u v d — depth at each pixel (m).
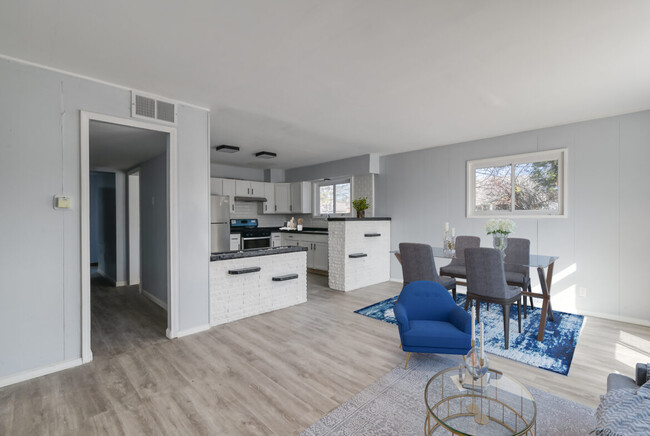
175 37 2.09
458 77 2.73
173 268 3.17
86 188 2.62
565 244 4.05
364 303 4.43
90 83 2.67
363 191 6.34
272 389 2.24
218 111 3.58
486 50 2.29
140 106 2.94
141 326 3.53
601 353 2.81
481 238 4.80
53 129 2.49
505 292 2.96
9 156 2.32
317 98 3.21
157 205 4.33
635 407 1.34
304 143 5.14
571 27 1.99
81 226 2.61
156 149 3.99
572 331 3.34
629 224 3.63
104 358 2.73
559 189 4.14
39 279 2.44
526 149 4.39
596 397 2.14
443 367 2.56
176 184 3.19
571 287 4.01
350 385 2.30
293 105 3.41
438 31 2.04
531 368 2.55
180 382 2.34
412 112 3.64
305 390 2.23
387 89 2.99
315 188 7.43
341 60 2.43
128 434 1.79
